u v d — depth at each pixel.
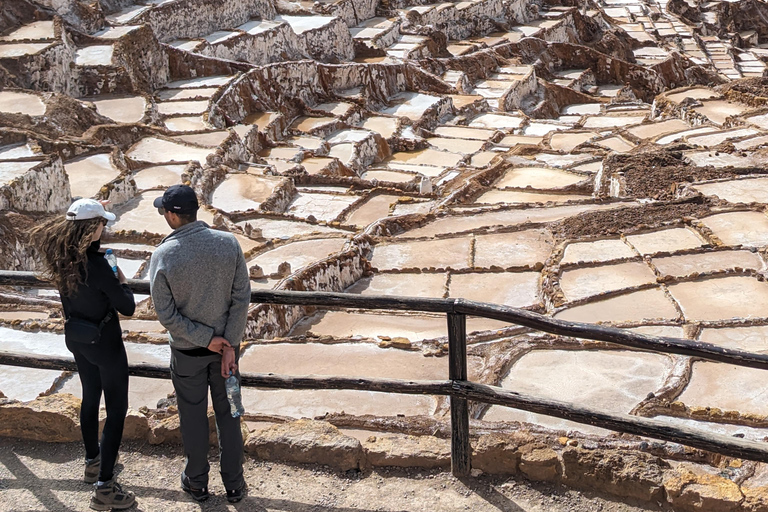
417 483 6.08
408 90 48.22
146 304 13.89
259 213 22.69
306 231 21.72
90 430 5.79
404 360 11.98
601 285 16.17
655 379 11.29
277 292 5.93
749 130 30.41
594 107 53.41
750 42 80.56
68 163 24.56
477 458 6.13
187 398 5.51
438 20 61.62
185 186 5.23
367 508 5.79
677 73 60.56
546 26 65.94
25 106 28.06
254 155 32.69
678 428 5.32
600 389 11.05
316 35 50.19
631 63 61.56
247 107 38.41
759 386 10.91
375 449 6.30
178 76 40.16
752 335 13.21
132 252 17.98
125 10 43.81
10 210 19.02
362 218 24.36
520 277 17.78
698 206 20.67
